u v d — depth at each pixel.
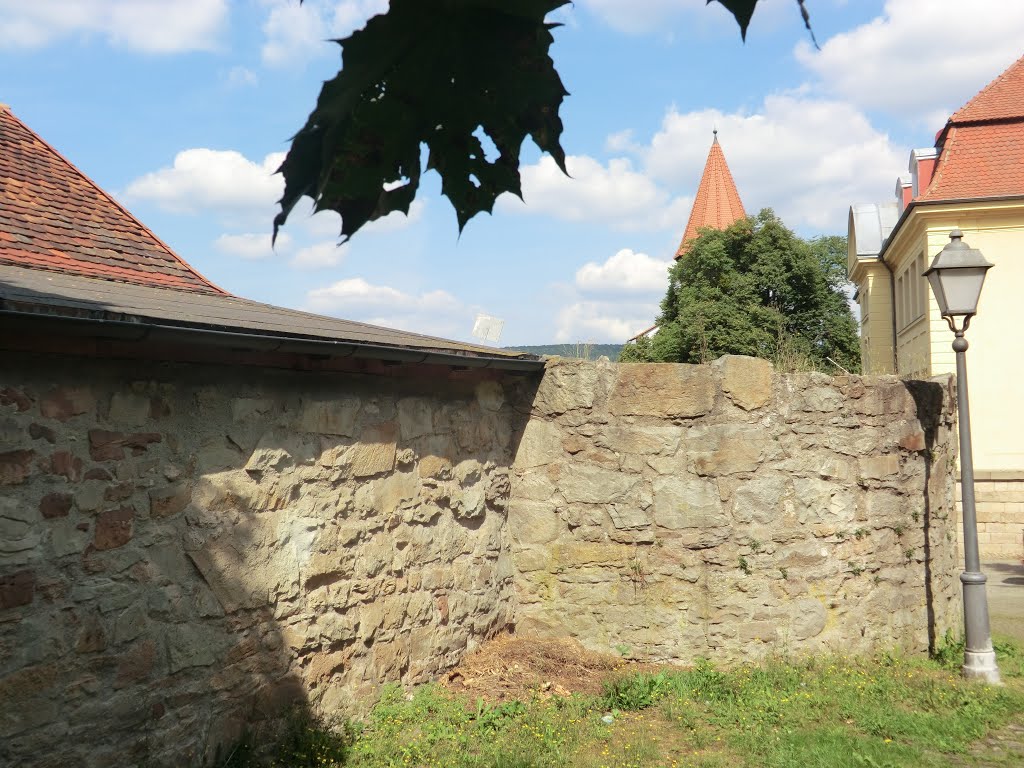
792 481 7.54
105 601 4.29
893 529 8.06
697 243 32.84
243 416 5.07
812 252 33.53
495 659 7.04
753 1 1.10
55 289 5.12
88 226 8.38
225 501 4.94
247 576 5.03
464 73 1.21
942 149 20.09
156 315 4.26
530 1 1.16
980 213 18.38
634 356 31.02
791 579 7.46
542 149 1.31
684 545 7.39
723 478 7.41
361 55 1.15
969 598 7.50
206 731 4.77
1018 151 18.78
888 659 7.67
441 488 6.77
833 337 32.19
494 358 6.70
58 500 4.10
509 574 7.73
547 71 1.23
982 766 5.41
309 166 1.14
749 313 31.20
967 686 6.99
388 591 6.16
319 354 5.14
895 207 27.59
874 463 7.92
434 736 5.52
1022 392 18.09
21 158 8.67
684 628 7.36
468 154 1.31
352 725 5.61
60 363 4.14
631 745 5.51
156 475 4.57
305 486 5.48
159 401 4.60
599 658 7.35
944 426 9.09
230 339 4.46
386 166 1.22
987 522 16.62
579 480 7.62
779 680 6.89
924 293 19.44
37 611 3.99
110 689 4.29
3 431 3.89
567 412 7.67
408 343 5.94
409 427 6.44
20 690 3.90
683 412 7.44
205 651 4.77
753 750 5.55
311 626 5.48
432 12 1.15
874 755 5.45
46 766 3.99
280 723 5.21
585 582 7.58
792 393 7.60
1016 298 18.22
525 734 5.64
